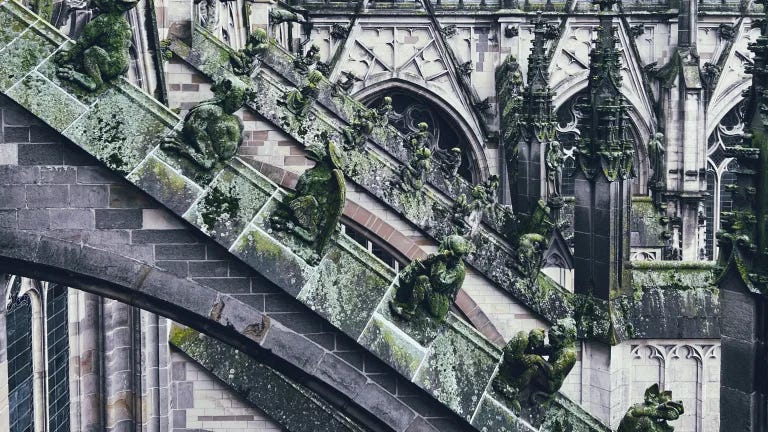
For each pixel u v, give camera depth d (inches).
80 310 1499.8
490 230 2181.3
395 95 3506.4
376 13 3440.0
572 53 3528.5
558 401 1185.4
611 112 1854.1
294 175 2210.9
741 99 3619.6
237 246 1093.8
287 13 3125.0
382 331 1123.9
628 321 1836.9
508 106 3378.4
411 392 1131.3
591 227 1865.2
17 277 1270.9
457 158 2578.7
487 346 1174.3
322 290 1115.3
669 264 1891.0
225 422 1611.7
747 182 1113.4
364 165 2228.1
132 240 1089.4
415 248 2223.2
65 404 1476.4
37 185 1074.1
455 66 3452.3
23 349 1321.4
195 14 2235.5
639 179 3585.1
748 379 1118.4
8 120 1067.9
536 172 2536.9
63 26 1549.0
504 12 3432.6
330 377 1120.8
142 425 1572.3
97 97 1088.8
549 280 2080.5
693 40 3516.2
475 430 1128.8
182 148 1098.7
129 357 1568.7
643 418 1173.7
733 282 1121.4
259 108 2202.3
